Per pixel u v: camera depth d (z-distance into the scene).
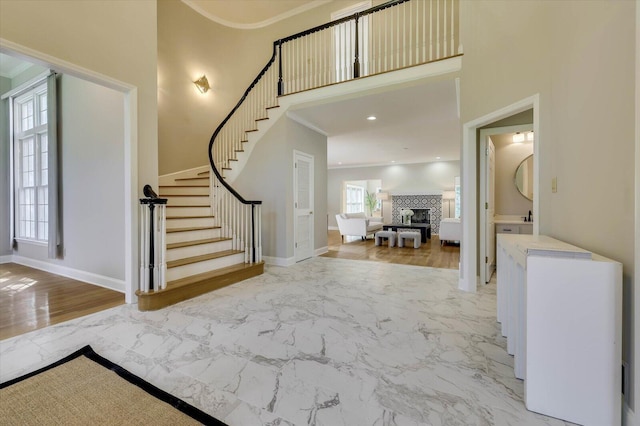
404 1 3.77
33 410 1.46
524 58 2.54
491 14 2.96
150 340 2.22
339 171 11.95
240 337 2.27
